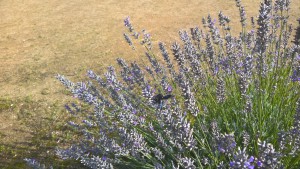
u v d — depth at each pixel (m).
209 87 3.84
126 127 3.19
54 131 4.60
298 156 2.68
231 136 2.20
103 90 5.45
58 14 10.10
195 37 4.38
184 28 8.16
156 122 3.54
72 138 4.39
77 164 3.86
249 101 3.00
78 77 6.18
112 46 7.54
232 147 2.23
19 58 7.32
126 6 10.35
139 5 10.34
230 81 3.77
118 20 9.23
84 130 3.42
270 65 4.03
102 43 7.77
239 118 3.34
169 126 2.14
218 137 2.34
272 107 3.32
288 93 3.52
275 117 3.20
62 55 7.30
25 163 4.05
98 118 3.32
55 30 8.84
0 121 5.00
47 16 9.97
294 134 2.35
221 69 4.02
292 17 7.71
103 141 2.84
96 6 10.60
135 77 3.84
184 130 2.12
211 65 3.95
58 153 3.05
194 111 2.41
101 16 9.66
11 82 6.21
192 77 3.68
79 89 3.09
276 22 4.27
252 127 3.03
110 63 6.66
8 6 11.06
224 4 9.62
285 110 3.21
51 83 6.02
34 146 4.35
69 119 4.83
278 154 1.72
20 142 4.46
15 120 5.00
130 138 2.54
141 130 3.34
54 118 4.91
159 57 6.55
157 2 10.46
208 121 3.48
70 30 8.77
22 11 10.52
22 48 7.87
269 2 3.08
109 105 3.52
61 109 5.13
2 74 6.61
